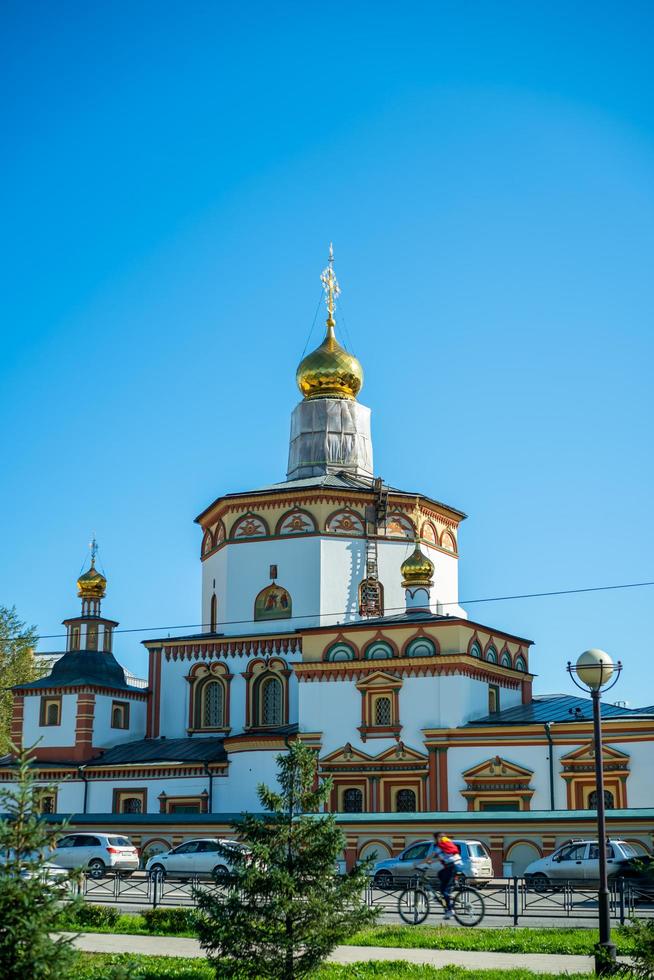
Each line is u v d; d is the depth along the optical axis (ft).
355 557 182.39
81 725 185.88
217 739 181.98
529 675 176.86
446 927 86.94
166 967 68.39
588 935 81.61
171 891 117.08
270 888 59.52
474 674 160.76
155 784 175.01
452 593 194.59
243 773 167.63
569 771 147.84
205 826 153.07
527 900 106.22
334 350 204.33
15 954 47.73
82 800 179.73
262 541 184.96
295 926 59.88
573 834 132.57
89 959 68.54
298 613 179.93
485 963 70.44
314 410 200.54
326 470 196.65
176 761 173.17
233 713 182.19
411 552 185.68
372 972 66.23
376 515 184.34
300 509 183.62
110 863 136.36
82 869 51.01
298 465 199.00
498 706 167.73
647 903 102.99
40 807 52.11
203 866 130.41
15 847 50.21
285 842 60.95
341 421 200.13
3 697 239.30
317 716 162.50
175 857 132.16
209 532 196.44
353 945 78.95
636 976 62.59
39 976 47.93
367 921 61.52
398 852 138.92
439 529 193.67
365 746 158.92
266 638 180.86
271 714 180.24
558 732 149.89
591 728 148.56
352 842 140.97
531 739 150.71
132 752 183.32
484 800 150.41
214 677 185.26
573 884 108.68
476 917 88.69
